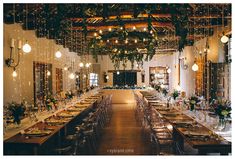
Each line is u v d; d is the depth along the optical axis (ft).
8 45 31.45
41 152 23.79
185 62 61.16
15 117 22.00
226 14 32.35
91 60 86.63
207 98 42.22
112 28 46.24
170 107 35.68
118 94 72.43
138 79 86.33
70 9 31.63
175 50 68.33
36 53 41.68
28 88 38.40
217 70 40.19
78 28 42.29
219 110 21.21
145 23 44.42
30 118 25.61
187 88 59.52
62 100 43.98
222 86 38.27
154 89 66.74
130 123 41.55
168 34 50.34
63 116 27.78
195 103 29.53
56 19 31.96
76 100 46.73
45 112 31.01
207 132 19.97
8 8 28.76
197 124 23.34
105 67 86.84
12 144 17.69
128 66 86.02
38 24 36.76
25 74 37.22
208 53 43.47
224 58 36.42
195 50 52.29
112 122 42.52
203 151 17.07
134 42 55.47
